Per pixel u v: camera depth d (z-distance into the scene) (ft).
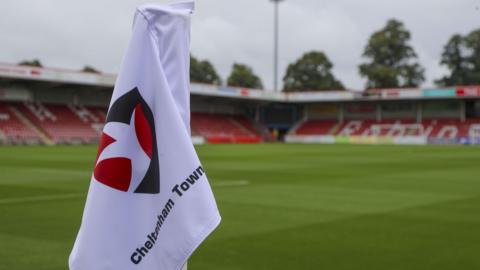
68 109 184.65
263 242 25.23
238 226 29.60
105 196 8.16
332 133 221.66
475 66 253.03
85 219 8.21
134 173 8.29
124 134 8.28
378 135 209.15
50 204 37.88
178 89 8.61
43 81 162.40
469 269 20.36
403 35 264.72
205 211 8.14
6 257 21.95
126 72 8.36
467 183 54.80
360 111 227.20
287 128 238.89
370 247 24.23
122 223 8.19
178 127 8.16
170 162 8.13
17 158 91.20
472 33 251.80
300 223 30.73
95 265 8.09
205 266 20.63
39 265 20.68
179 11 8.61
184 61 8.68
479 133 194.90
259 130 234.38
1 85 169.68
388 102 220.43
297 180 57.31
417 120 214.07
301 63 291.79
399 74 259.60
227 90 201.87
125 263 8.16
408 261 21.57
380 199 41.86
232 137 212.23
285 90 295.07
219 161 88.89
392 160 93.56
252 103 234.58
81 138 169.07
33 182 53.26
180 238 8.04
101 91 191.11
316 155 109.40
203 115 223.51
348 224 30.48
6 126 159.84
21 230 28.02
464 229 28.99
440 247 24.26
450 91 190.80
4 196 42.39
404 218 32.71
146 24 8.43
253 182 55.01
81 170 67.41
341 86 294.46
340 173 66.39
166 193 8.11
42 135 163.02
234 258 21.95
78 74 165.58
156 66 8.27
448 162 88.53
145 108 8.33
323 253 22.97
